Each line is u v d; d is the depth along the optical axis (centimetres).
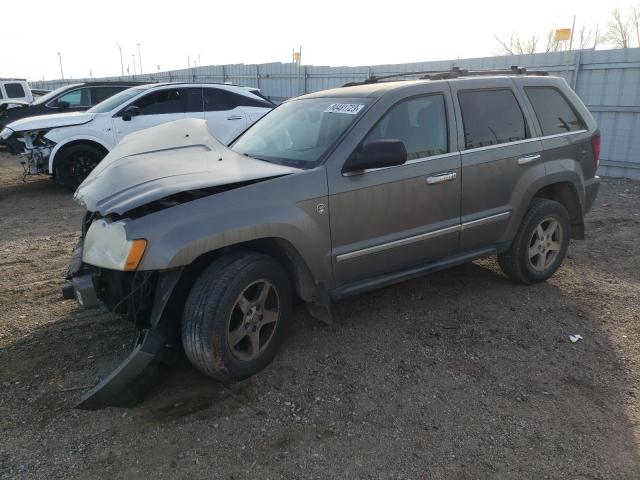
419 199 391
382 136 376
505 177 438
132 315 321
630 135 986
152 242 289
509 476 260
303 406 313
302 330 402
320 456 272
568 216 489
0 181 1079
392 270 396
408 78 480
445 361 362
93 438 284
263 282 330
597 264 547
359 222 364
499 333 400
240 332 322
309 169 349
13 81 2000
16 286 488
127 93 982
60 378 337
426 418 303
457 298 460
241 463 267
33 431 288
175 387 330
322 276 354
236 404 314
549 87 489
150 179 321
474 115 428
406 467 266
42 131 901
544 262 485
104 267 298
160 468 263
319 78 1580
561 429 294
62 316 423
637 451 278
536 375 347
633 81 962
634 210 766
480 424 298
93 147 925
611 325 415
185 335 308
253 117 1036
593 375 347
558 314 432
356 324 412
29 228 704
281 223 325
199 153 376
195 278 328
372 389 330
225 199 312
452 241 418
